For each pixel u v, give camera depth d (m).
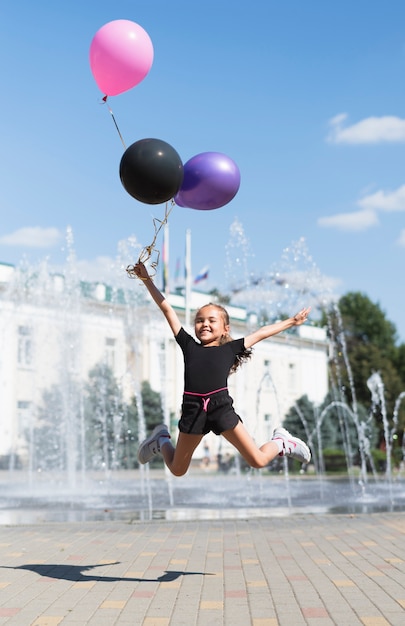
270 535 8.95
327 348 49.84
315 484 23.45
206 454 38.88
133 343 36.59
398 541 8.28
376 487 21.25
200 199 5.86
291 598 5.43
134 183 5.23
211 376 5.18
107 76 5.86
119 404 34.09
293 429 41.09
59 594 5.59
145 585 5.92
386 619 4.79
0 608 5.13
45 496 17.02
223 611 5.06
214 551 7.68
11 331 31.45
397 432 48.62
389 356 61.94
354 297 64.94
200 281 41.66
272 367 44.19
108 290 35.72
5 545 8.17
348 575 6.29
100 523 10.39
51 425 31.39
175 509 13.01
